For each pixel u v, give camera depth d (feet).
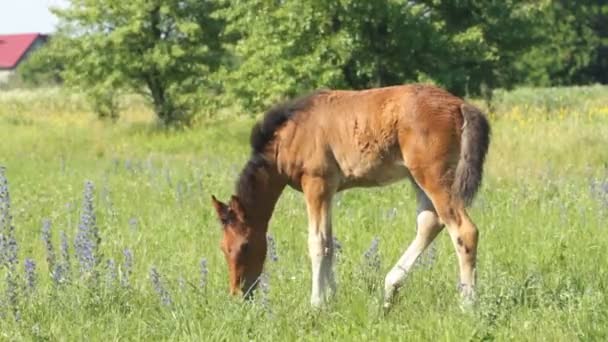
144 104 148.46
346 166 29.99
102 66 127.54
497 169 58.75
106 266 30.91
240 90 100.27
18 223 45.55
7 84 277.44
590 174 55.72
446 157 27.99
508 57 103.09
